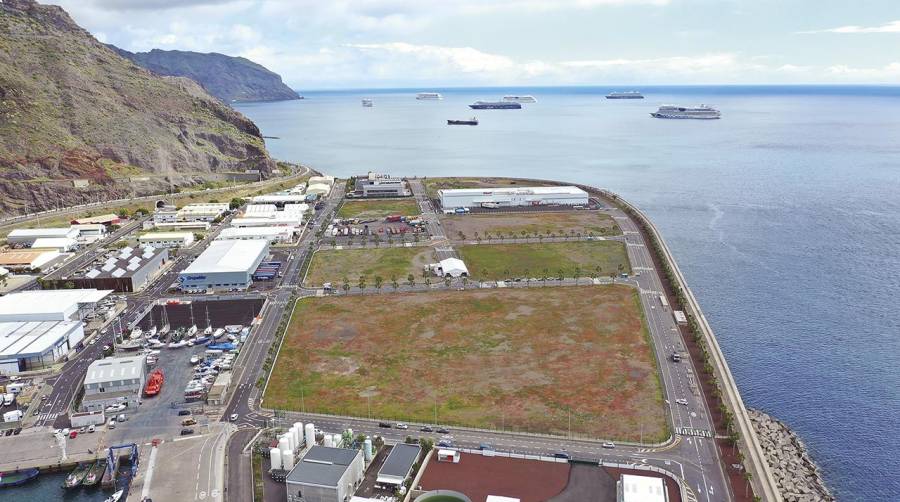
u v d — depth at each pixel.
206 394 158.75
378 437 139.50
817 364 189.00
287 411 152.12
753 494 119.75
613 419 146.62
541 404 153.75
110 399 153.88
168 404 155.88
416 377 168.25
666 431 141.25
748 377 181.75
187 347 187.88
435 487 122.00
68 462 133.88
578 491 120.62
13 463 133.12
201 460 132.50
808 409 166.00
